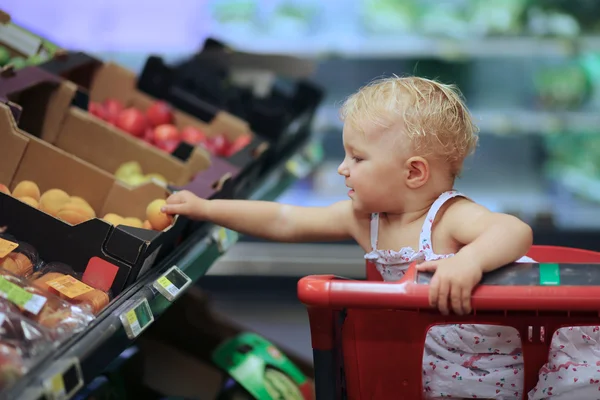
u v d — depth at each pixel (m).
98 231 1.66
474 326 1.63
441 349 1.67
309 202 4.30
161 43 4.14
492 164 4.45
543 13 3.99
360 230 1.80
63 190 2.00
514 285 1.38
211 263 2.03
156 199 1.98
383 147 1.62
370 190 1.65
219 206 1.87
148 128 2.64
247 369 2.38
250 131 2.87
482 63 4.21
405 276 1.41
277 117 2.95
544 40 3.96
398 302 1.38
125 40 4.13
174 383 2.49
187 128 2.74
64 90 2.25
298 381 2.45
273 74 3.47
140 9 4.12
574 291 1.36
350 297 1.38
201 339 2.60
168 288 1.72
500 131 4.09
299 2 4.18
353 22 4.15
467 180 4.39
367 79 4.35
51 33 4.10
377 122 1.62
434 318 1.49
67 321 1.42
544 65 4.20
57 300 1.49
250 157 2.38
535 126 4.06
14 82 2.08
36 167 1.99
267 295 4.19
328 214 1.84
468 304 1.38
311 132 3.59
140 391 2.46
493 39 4.00
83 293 1.55
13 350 1.29
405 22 4.11
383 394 1.56
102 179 1.99
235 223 1.86
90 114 2.35
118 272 1.65
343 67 4.36
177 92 2.86
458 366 1.66
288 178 2.97
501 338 1.63
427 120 1.61
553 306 1.36
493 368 1.64
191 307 2.62
